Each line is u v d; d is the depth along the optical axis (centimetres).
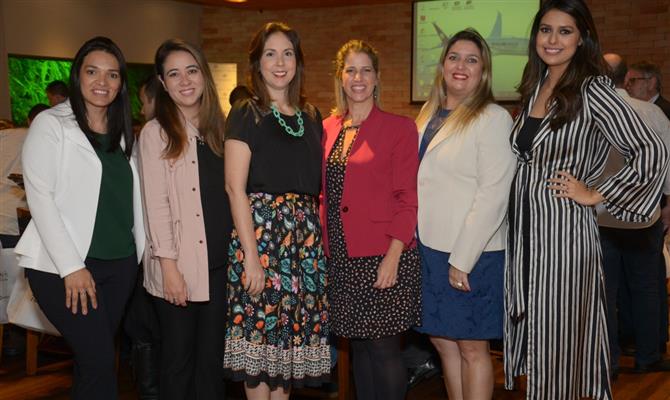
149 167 243
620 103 218
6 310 372
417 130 258
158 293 249
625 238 358
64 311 233
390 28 946
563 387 232
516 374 244
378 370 256
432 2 914
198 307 256
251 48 247
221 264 254
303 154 244
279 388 248
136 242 253
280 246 239
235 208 235
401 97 949
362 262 249
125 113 245
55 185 230
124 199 244
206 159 251
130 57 952
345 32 973
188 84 247
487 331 254
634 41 820
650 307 372
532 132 234
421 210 260
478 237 244
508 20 877
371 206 249
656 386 358
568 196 226
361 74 253
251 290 236
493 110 251
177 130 244
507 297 246
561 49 228
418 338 352
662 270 402
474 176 251
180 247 245
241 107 239
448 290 257
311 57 996
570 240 228
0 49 796
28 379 371
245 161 236
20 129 400
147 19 967
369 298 248
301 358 244
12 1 816
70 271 225
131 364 373
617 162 316
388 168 250
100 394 238
